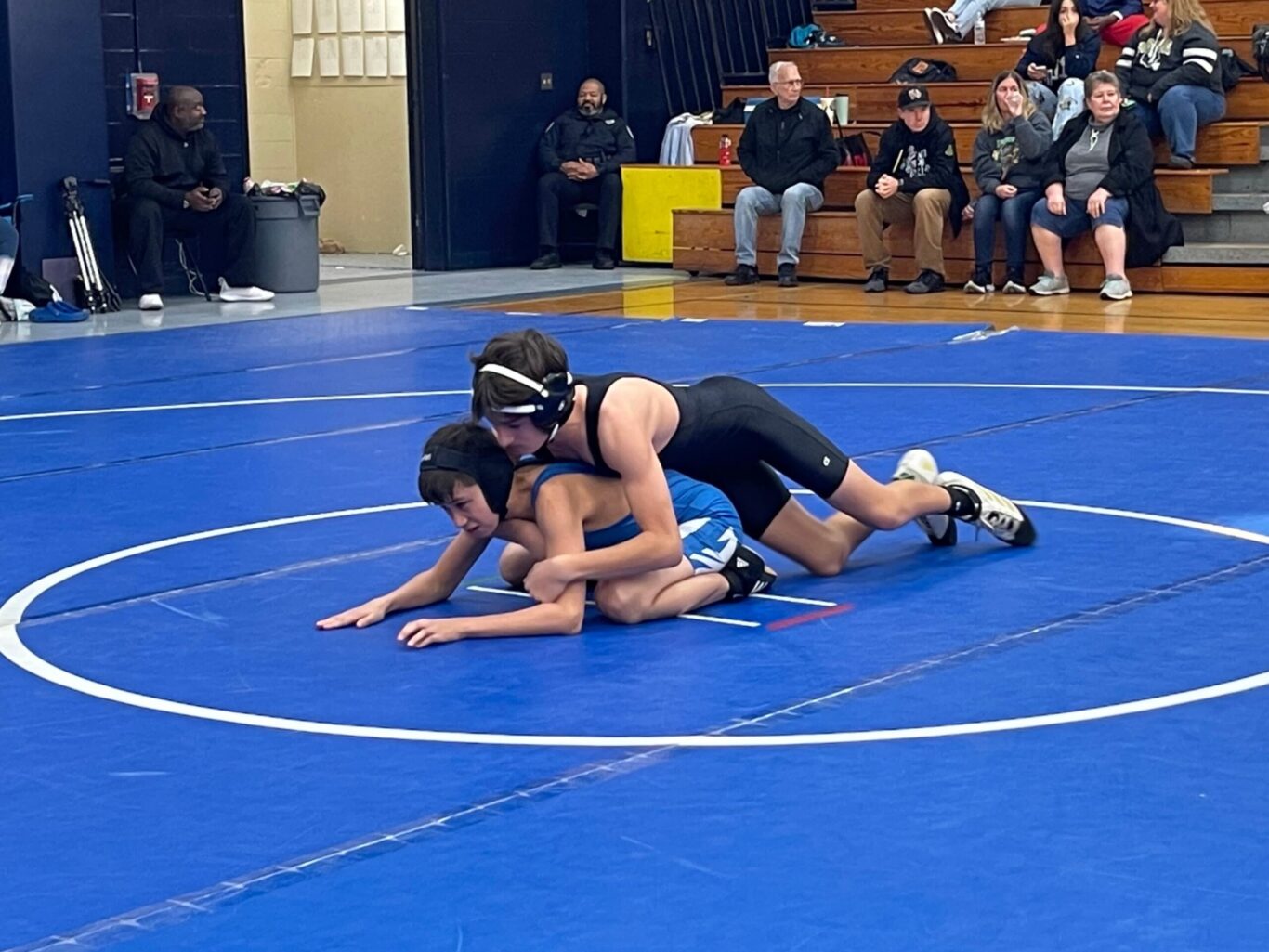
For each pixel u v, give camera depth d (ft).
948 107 51.29
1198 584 17.22
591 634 15.83
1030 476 22.41
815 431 17.30
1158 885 10.35
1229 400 27.96
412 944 9.75
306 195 47.75
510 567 17.24
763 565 17.03
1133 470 22.75
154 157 45.32
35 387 31.78
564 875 10.62
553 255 54.39
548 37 55.36
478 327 39.63
